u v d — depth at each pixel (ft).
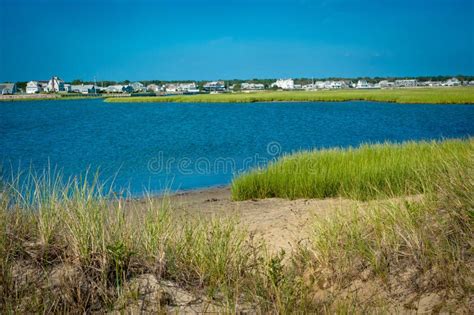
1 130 132.26
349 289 14.11
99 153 80.07
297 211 28.07
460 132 111.96
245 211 29.89
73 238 13.91
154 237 15.26
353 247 15.80
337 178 35.47
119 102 351.67
